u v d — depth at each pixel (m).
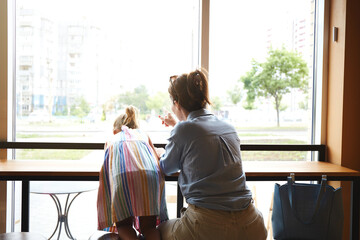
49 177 2.21
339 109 2.91
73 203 2.79
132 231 1.83
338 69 2.93
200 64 2.97
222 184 1.68
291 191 2.15
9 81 2.80
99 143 2.80
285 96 3.12
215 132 1.76
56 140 2.90
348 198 2.92
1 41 2.75
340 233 2.14
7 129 2.79
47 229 2.79
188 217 1.71
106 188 1.93
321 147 3.03
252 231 1.67
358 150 2.89
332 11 3.01
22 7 2.84
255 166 2.58
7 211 2.78
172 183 2.89
